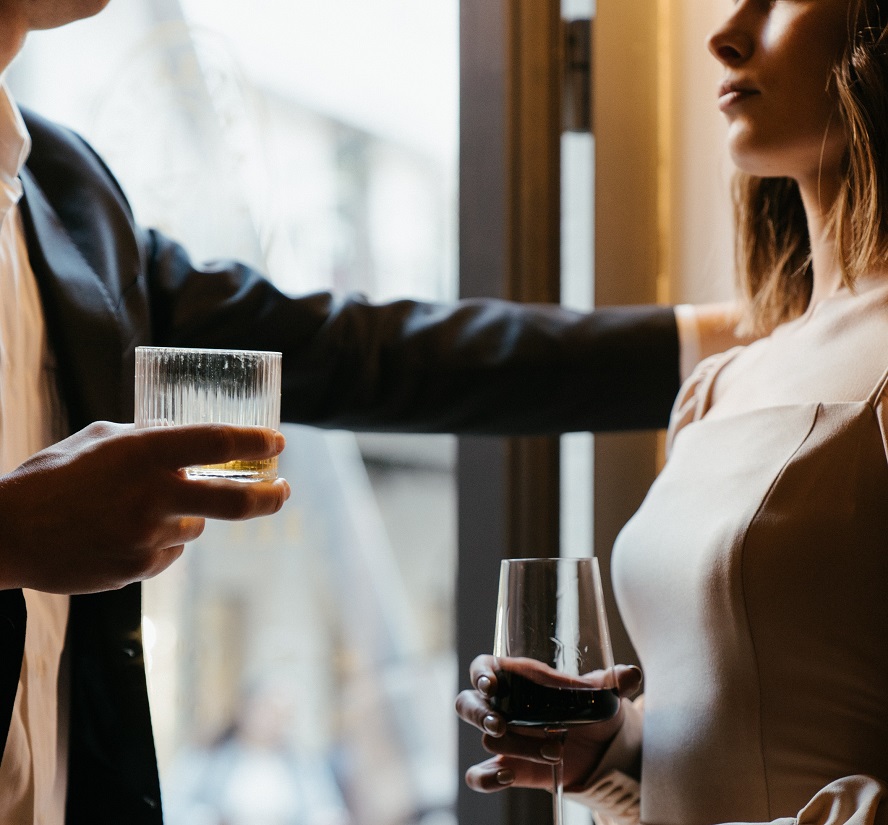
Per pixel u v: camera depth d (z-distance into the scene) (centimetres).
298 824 404
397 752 451
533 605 98
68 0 105
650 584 116
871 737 98
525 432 151
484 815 175
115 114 189
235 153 190
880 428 101
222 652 404
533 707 97
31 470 80
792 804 100
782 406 109
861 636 98
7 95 111
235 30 213
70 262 119
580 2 182
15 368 110
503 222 180
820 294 121
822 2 112
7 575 78
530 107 181
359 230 307
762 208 137
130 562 80
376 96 267
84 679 113
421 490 525
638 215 185
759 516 102
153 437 78
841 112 111
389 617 504
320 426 150
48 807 112
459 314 151
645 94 185
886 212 108
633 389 148
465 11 183
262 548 446
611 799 122
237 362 86
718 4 166
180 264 144
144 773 112
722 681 104
